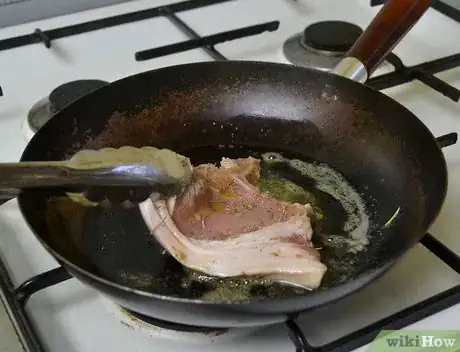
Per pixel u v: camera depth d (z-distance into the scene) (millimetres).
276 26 973
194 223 617
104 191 587
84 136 695
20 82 895
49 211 575
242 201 644
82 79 881
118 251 611
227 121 786
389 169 702
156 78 746
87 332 554
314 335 553
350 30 946
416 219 617
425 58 972
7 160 754
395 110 711
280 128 782
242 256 577
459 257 609
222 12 1071
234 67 773
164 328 557
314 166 744
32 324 558
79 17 1053
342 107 758
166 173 589
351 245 630
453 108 870
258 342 549
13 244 644
